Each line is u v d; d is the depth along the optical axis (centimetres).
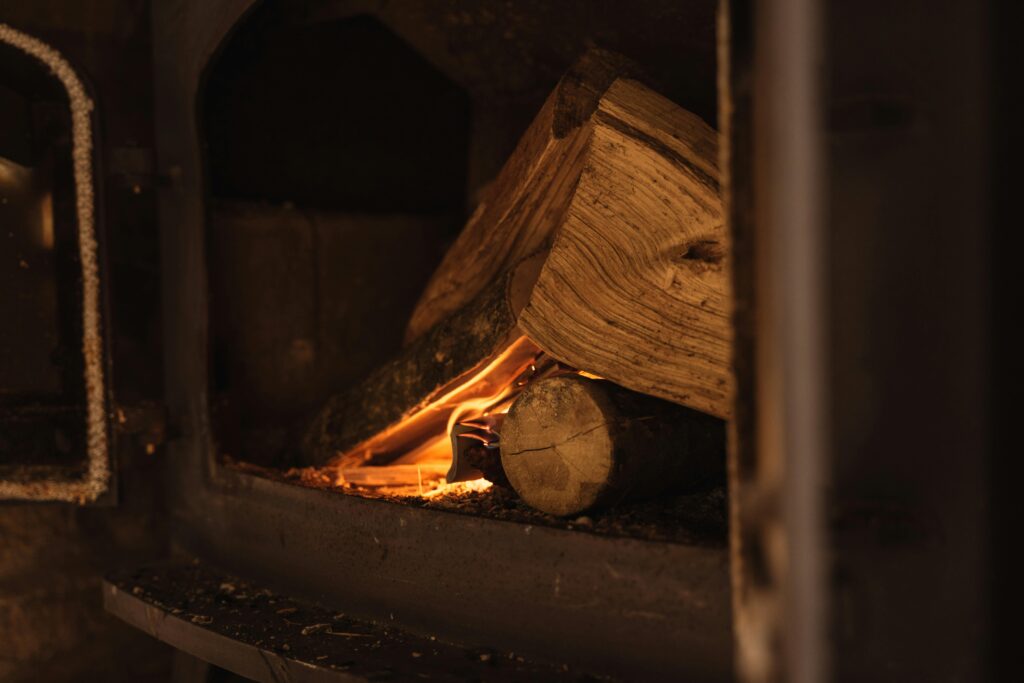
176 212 104
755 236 63
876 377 66
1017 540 65
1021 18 65
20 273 100
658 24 95
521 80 109
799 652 57
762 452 62
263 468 102
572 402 81
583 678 78
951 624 65
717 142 80
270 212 108
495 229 91
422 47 112
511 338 88
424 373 94
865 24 65
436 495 90
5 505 101
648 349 81
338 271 111
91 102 98
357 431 99
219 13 98
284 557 94
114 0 109
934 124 65
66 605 110
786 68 57
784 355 58
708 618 75
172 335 105
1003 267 65
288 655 84
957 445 65
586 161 82
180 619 91
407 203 117
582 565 79
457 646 83
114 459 100
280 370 109
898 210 65
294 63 111
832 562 65
